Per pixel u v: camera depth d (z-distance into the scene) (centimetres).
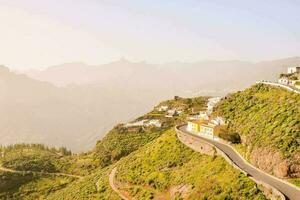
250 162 9106
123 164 14112
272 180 7788
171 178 10312
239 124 11138
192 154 11094
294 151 7962
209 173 9169
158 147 12812
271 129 9225
